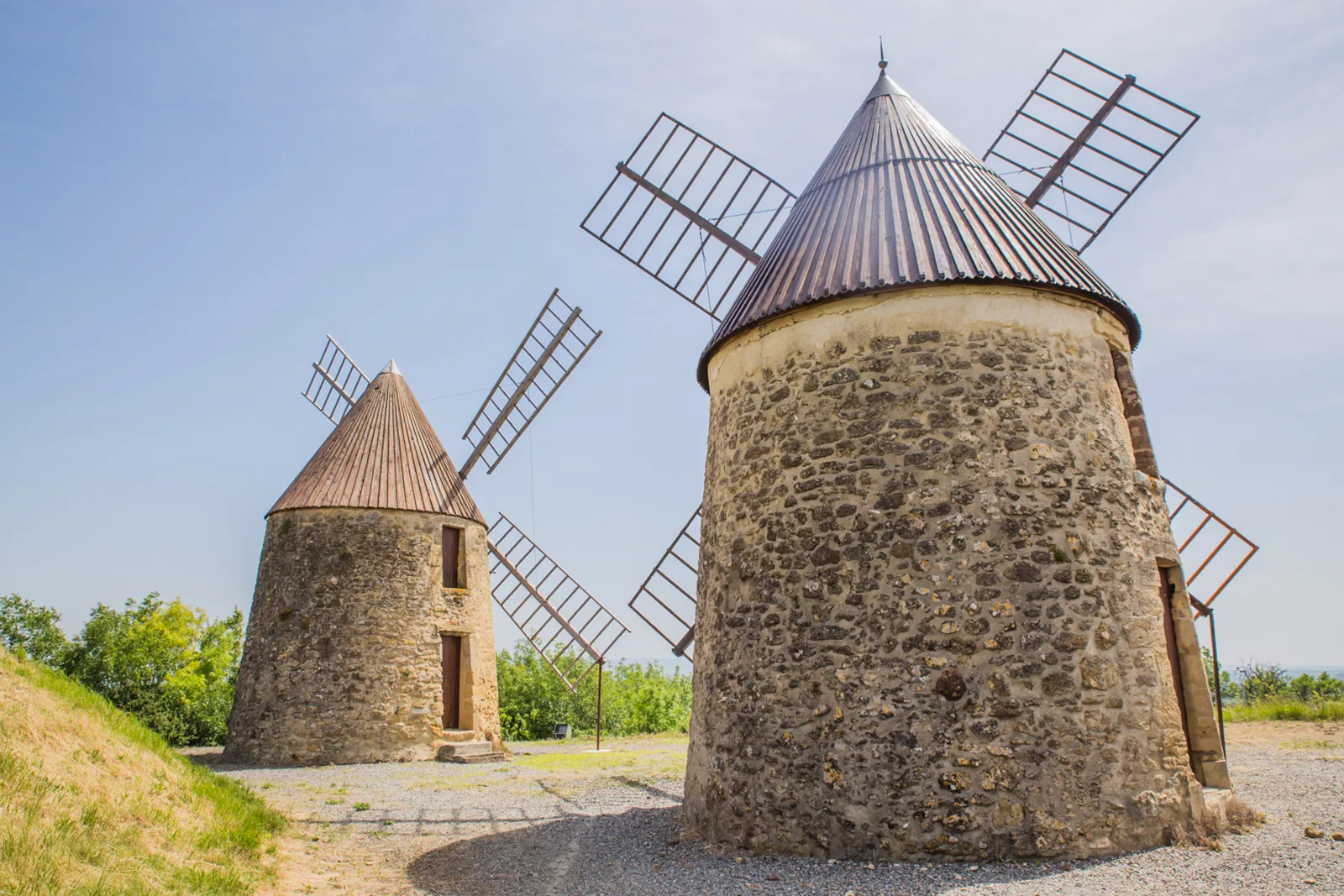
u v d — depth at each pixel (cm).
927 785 837
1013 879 759
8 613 2992
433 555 2188
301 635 2033
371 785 1608
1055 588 884
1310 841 839
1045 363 962
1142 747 867
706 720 1030
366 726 1995
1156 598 941
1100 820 830
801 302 1010
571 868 948
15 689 909
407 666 2070
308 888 859
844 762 869
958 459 915
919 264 977
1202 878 735
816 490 960
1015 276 963
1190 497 1327
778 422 1016
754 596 985
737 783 948
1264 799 1058
